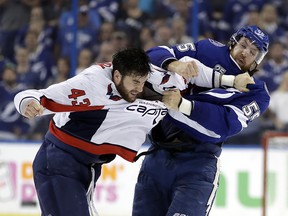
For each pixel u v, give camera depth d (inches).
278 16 818.8
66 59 771.4
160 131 390.0
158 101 359.9
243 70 381.7
